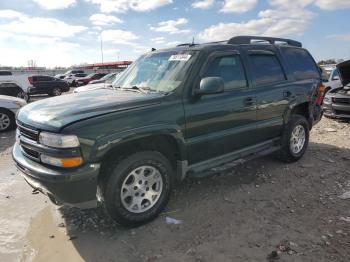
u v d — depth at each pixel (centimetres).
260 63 494
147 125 345
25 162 342
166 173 374
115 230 361
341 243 327
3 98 947
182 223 371
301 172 521
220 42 475
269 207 406
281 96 509
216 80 374
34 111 358
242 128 450
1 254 324
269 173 517
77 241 343
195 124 391
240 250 319
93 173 315
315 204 413
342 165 554
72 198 317
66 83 2595
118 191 338
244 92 452
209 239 339
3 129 935
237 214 389
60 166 311
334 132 805
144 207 364
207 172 418
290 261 301
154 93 386
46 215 400
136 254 319
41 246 336
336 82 1052
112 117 328
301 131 567
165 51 465
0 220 390
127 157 343
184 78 393
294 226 361
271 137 516
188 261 305
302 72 572
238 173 518
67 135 306
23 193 468
